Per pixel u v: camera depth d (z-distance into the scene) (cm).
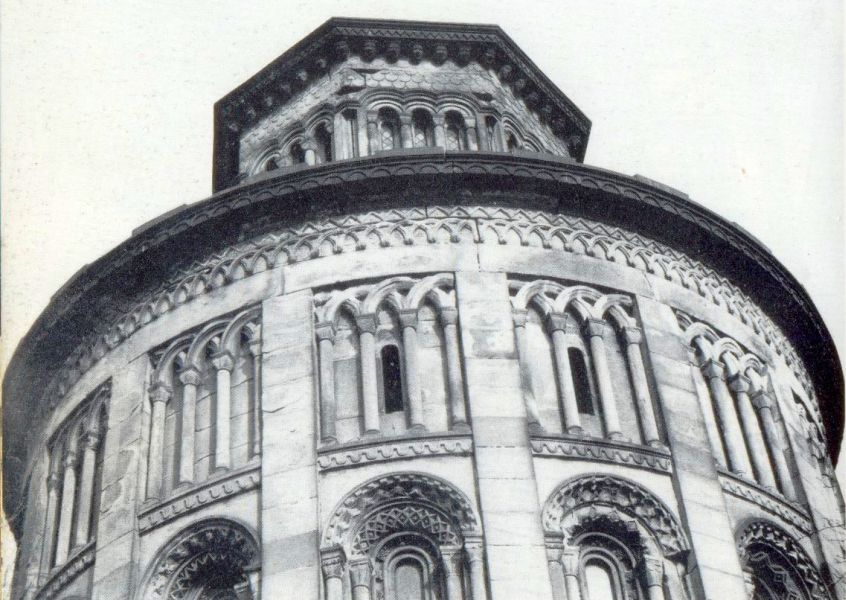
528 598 3089
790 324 4128
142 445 3588
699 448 3500
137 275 3841
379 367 3506
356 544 3238
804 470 3781
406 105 4316
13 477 3997
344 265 3644
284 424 3406
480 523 3206
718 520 3388
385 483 3275
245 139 4506
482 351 3475
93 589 3391
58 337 3906
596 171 3791
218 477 3403
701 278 3903
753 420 3750
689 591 3275
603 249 3766
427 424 3388
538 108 4569
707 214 3903
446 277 3606
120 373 3762
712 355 3762
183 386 3634
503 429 3344
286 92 4466
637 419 3525
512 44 4494
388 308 3588
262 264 3712
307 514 3244
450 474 3278
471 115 4319
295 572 3167
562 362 3525
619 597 3272
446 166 3728
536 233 3719
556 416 3447
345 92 4334
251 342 3603
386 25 4419
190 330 3712
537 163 3759
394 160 3734
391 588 3219
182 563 3372
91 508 3634
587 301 3669
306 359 3503
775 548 3522
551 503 3262
